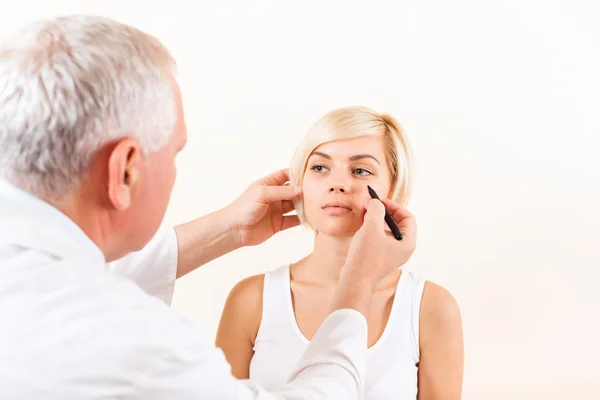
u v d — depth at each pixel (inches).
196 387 22.0
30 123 22.2
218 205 54.6
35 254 22.1
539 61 51.0
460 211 52.1
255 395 23.6
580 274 51.4
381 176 40.0
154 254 38.3
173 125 25.2
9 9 55.4
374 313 39.9
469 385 52.4
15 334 20.7
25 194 23.3
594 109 50.6
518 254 51.7
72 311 21.2
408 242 33.3
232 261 54.8
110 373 20.7
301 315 40.7
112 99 22.7
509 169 51.6
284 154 53.7
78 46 22.9
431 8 51.7
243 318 41.8
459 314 40.4
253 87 53.7
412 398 38.7
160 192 25.7
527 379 52.0
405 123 52.4
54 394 20.4
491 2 51.1
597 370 51.4
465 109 51.8
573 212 51.3
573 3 50.4
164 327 22.1
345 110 40.2
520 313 51.9
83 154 22.9
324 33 52.8
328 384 24.9
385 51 52.4
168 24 54.2
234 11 53.5
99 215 24.5
